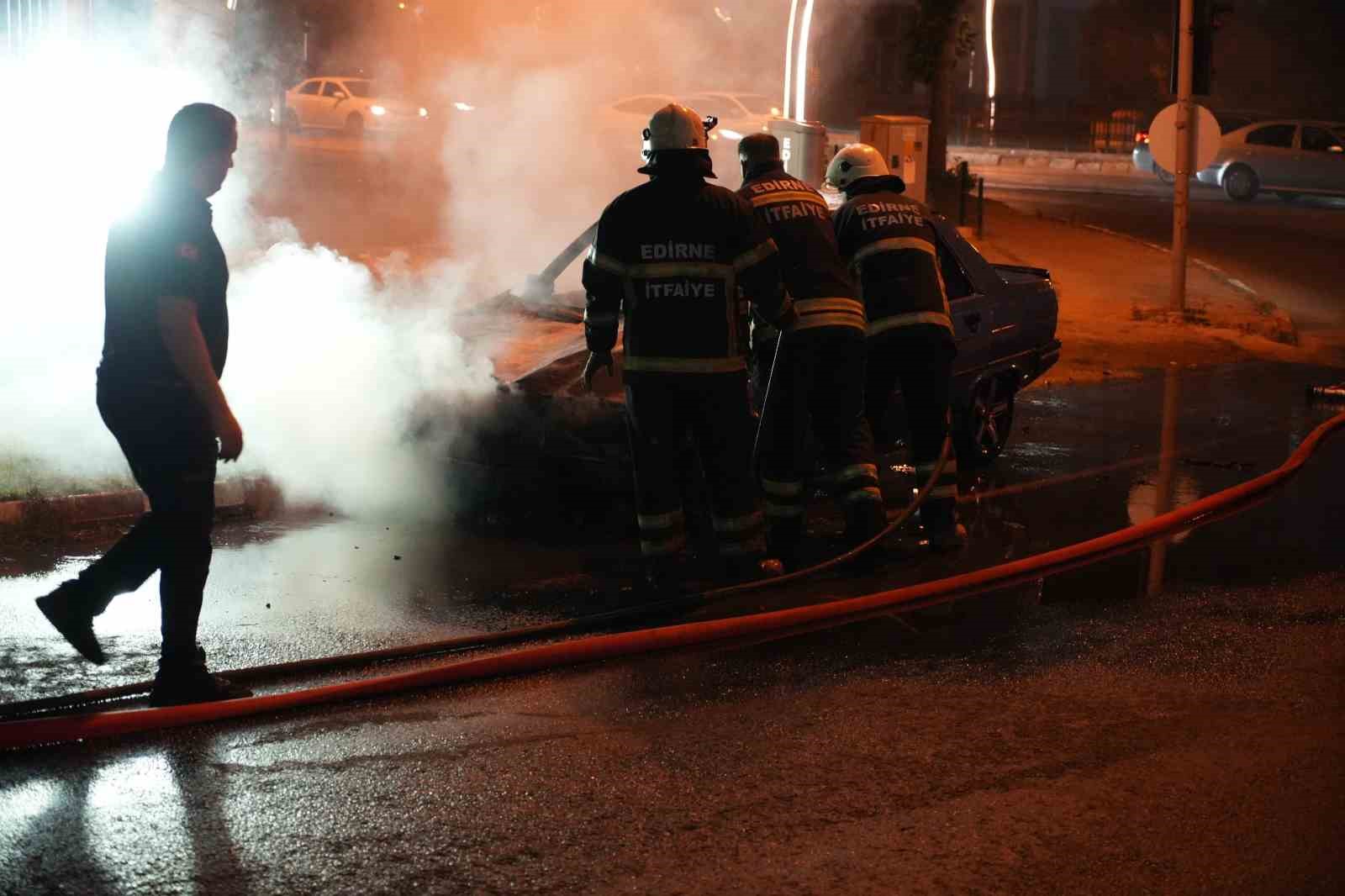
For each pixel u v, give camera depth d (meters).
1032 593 6.21
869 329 6.88
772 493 6.48
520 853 3.74
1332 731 4.64
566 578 6.29
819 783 4.19
